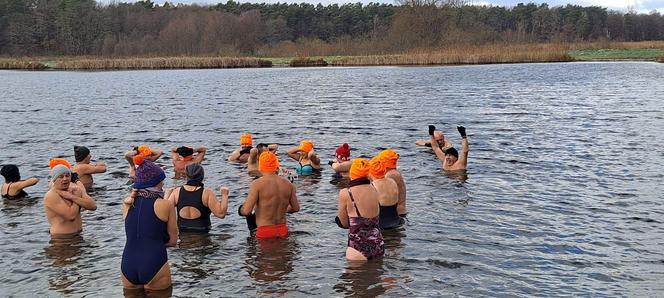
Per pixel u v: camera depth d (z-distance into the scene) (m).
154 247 5.95
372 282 6.11
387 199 7.50
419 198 8.80
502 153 11.88
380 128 15.71
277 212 7.30
